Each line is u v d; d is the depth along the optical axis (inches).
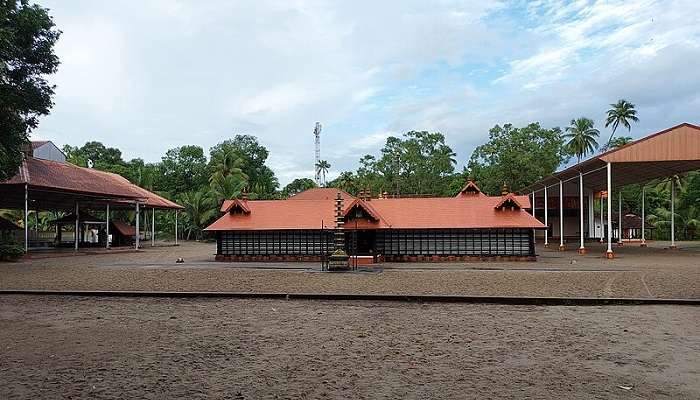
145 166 3201.3
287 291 613.9
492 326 412.5
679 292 585.0
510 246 1188.5
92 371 286.0
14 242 1257.4
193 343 354.9
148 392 249.1
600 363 299.9
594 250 1633.9
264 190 2933.1
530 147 2377.0
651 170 1530.5
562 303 526.6
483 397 240.2
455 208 1243.2
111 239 1988.2
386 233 1224.8
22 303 545.3
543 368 289.6
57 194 1445.6
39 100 1117.7
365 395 243.4
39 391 250.7
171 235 2731.3
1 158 1008.2
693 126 1227.2
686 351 327.9
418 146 2869.1
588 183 1977.1
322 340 363.3
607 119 2519.7
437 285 673.0
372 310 493.7
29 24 1049.5
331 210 1258.6
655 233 2502.5
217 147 3459.6
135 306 522.9
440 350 332.5
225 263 1153.4
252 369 289.4
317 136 3745.1
